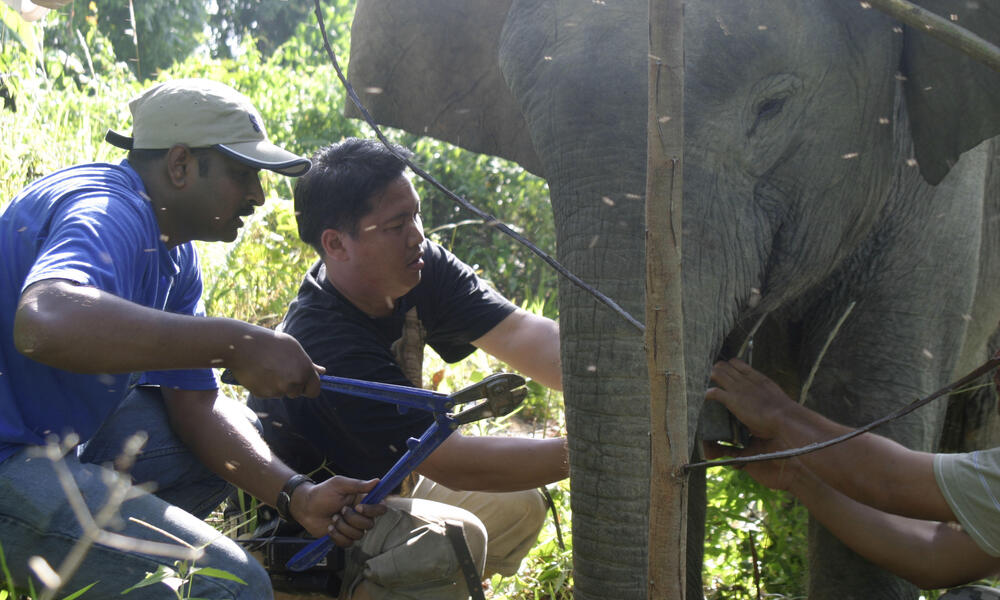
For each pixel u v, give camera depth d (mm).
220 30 10148
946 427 4117
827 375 3070
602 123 2178
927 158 2725
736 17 2385
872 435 2428
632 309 2070
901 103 2914
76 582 2080
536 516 2877
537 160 3072
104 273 1987
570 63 2254
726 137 2373
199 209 2348
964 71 2574
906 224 2979
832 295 3072
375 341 2678
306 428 2635
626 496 2021
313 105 8859
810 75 2469
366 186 2607
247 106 2369
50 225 2115
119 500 1891
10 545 2078
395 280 2686
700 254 2303
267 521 2725
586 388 2068
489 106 3148
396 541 2475
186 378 2486
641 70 2203
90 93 6469
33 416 2172
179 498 2592
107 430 2516
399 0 3174
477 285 3057
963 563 2486
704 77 2346
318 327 2666
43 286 1895
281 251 4602
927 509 2340
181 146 2295
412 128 3277
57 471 1938
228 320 1999
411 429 2537
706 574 3441
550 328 3023
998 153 3389
